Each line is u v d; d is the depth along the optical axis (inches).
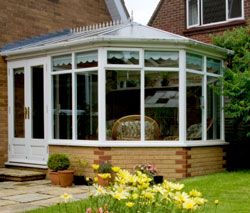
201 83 381.7
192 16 532.1
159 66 354.6
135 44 349.4
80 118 362.3
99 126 346.9
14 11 450.0
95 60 353.7
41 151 392.5
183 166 350.6
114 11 585.9
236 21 486.6
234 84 390.0
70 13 522.3
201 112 378.9
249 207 241.4
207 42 510.3
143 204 159.6
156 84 354.6
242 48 399.5
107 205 153.6
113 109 350.3
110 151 344.5
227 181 327.6
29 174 368.8
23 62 412.8
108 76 350.6
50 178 358.9
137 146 346.3
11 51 411.2
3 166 423.2
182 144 350.3
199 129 375.6
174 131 355.3
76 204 248.4
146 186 152.4
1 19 435.2
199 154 370.0
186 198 144.4
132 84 353.1
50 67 386.0
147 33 380.5
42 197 281.9
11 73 424.8
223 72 413.4
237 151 442.3
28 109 406.3
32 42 467.2
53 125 383.9
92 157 347.3
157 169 348.5
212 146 388.2
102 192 153.4
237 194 278.7
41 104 394.3
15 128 422.0
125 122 350.9
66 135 372.2
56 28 501.0
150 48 353.1
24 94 411.8
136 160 346.9
